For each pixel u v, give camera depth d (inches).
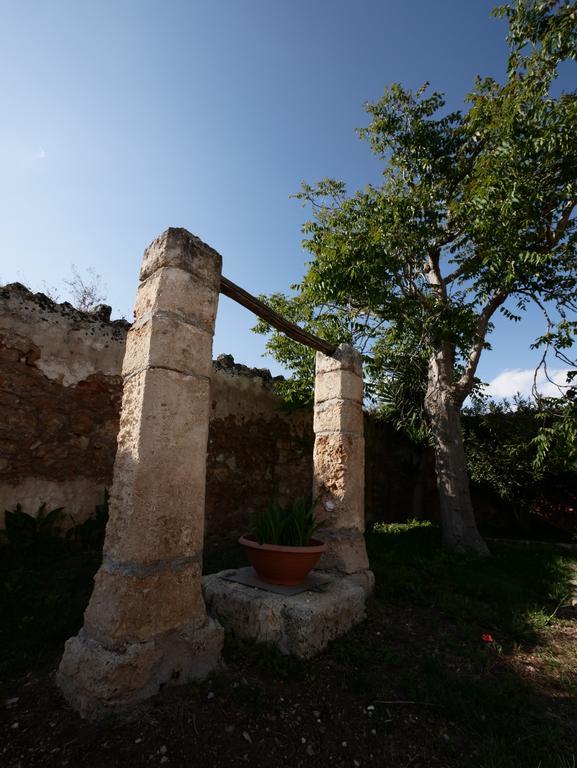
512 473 294.8
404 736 79.0
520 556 228.4
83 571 147.9
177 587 87.6
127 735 70.1
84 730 71.1
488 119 248.8
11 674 88.0
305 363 273.1
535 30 233.6
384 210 241.1
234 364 271.6
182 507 91.0
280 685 91.0
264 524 126.1
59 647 97.8
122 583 81.2
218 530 241.1
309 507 138.2
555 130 210.4
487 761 71.7
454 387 262.8
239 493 256.7
